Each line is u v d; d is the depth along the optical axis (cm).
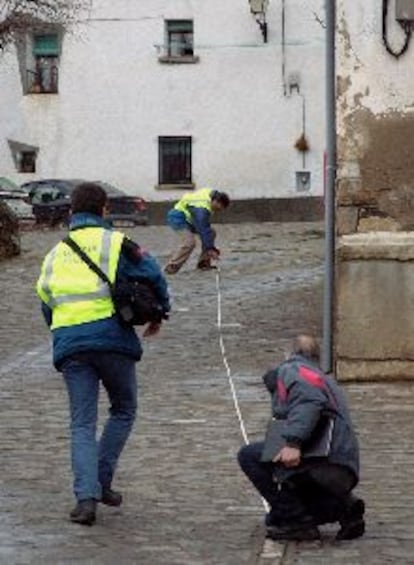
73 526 916
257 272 2539
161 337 1820
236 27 5144
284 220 5119
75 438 926
